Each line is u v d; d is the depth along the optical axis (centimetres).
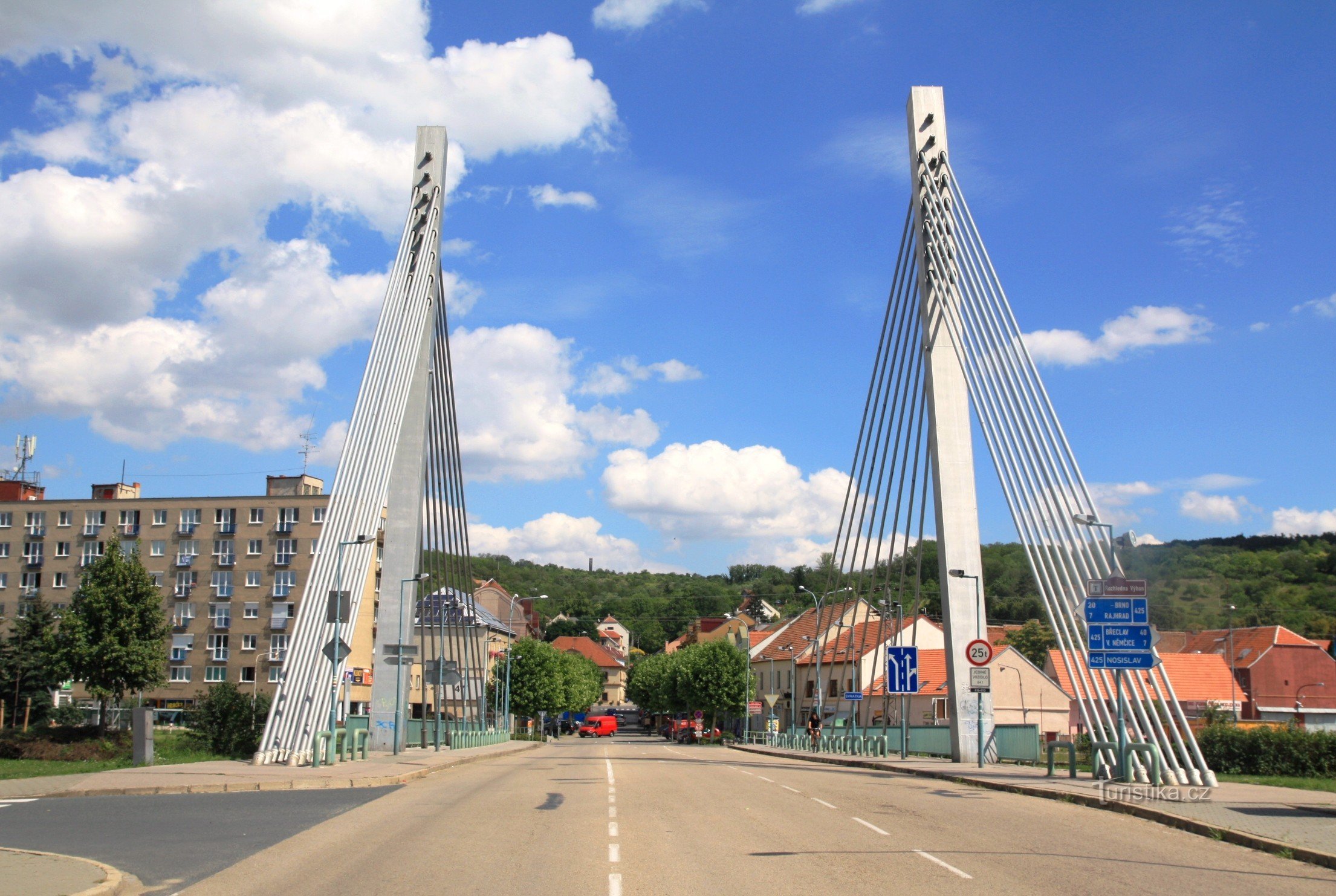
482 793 1969
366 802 1767
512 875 997
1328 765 2616
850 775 2692
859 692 4103
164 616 3941
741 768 3047
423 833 1334
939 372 3192
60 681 3862
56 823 1424
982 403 2916
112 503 7406
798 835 1317
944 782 2422
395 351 3341
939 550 3130
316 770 2370
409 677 3719
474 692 5328
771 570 17362
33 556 7400
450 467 4062
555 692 8538
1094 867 1064
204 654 7138
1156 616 6912
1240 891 934
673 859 1105
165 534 7325
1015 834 1345
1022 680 5397
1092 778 2277
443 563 3994
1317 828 1349
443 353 3956
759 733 6856
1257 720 5247
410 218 3619
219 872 1022
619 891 912
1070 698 5209
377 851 1166
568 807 1684
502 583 17900
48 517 7438
